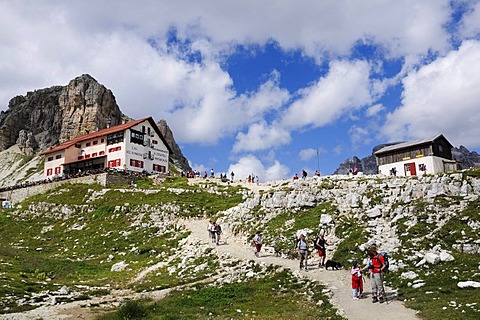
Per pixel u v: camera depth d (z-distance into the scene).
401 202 38.88
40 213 77.38
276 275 32.06
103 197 78.50
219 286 31.86
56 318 24.78
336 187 47.09
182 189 77.25
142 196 75.19
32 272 41.16
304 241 32.97
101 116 190.00
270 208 48.91
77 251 54.72
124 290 34.75
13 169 173.75
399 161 69.56
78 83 197.50
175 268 40.75
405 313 21.38
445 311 20.36
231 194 72.38
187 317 23.86
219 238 45.84
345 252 34.56
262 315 23.48
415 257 30.09
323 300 24.98
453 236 31.48
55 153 124.75
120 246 53.56
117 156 109.56
